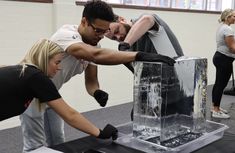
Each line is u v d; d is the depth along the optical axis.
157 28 1.66
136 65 1.32
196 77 1.42
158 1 4.96
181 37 5.32
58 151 1.28
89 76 1.69
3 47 3.22
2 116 1.25
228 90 5.18
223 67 3.67
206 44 5.92
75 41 1.39
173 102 1.33
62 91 3.78
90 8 1.36
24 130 1.73
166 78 1.27
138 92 1.35
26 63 1.31
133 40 1.57
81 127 1.28
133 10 4.41
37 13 3.43
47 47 1.34
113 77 4.36
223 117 3.82
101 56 1.32
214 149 1.35
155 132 1.32
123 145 1.36
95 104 4.21
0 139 3.07
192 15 5.45
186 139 1.36
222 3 6.22
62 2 3.59
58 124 1.84
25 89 1.22
